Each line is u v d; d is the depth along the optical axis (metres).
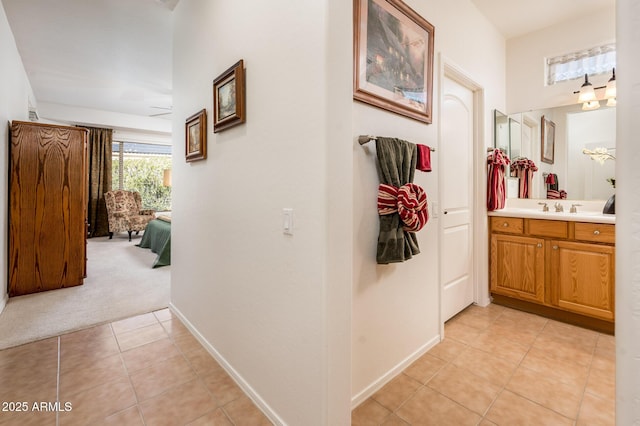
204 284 2.08
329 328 1.18
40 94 5.00
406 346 1.91
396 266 1.82
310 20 1.20
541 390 1.68
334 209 1.18
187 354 2.01
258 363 1.55
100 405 1.54
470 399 1.61
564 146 2.89
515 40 3.13
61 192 3.19
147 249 5.12
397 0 1.73
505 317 2.62
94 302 2.84
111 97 5.16
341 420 1.25
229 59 1.76
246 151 1.61
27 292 3.03
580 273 2.37
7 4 2.66
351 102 1.26
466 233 2.77
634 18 0.44
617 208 0.46
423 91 1.95
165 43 3.33
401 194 1.58
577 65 2.83
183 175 2.42
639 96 0.43
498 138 3.05
